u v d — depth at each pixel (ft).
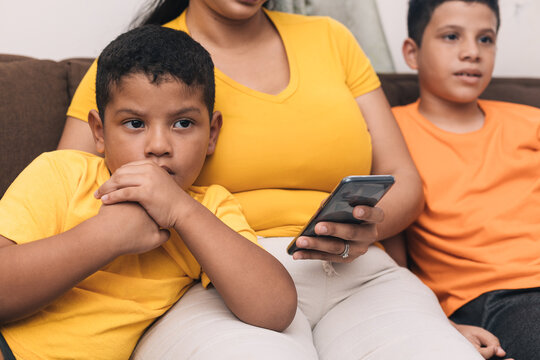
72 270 2.02
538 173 3.65
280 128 2.88
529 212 3.52
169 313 2.46
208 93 2.56
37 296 2.01
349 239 2.43
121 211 2.16
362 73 3.42
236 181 2.85
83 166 2.52
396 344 2.31
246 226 2.60
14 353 2.10
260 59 3.11
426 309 2.61
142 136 2.39
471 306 3.29
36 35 4.30
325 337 2.60
